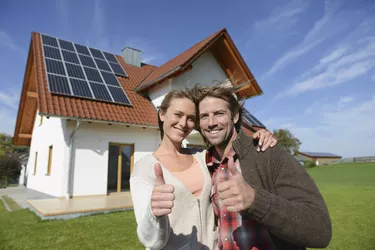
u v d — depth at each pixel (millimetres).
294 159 1436
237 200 988
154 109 11695
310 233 1040
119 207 7223
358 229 5090
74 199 8617
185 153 2230
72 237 4750
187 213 1691
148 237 1268
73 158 9242
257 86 12227
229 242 1574
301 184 1264
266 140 1548
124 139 10547
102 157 9852
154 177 1681
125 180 10789
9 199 10398
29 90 13625
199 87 2014
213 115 1807
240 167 1559
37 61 10789
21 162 22562
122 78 13102
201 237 1684
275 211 1011
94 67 12352
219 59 13070
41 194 11430
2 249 4164
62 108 8852
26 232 5094
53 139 10789
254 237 1481
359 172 24578
